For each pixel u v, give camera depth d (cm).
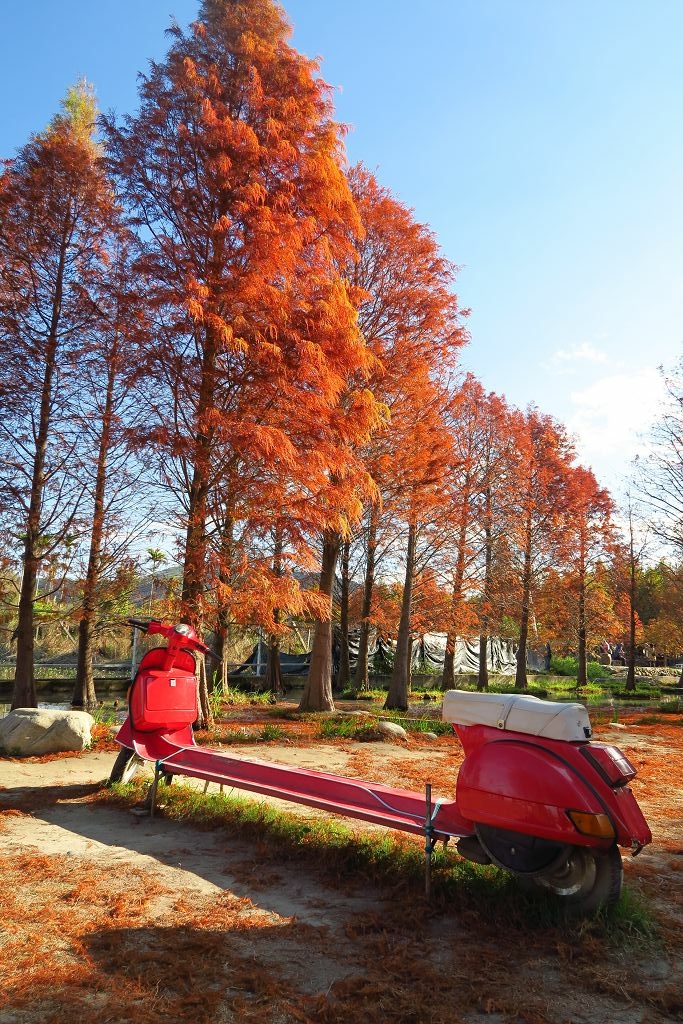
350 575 2781
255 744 1083
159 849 486
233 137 1202
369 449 1744
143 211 1267
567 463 2948
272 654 2553
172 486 1197
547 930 351
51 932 334
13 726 889
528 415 3003
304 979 298
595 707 2452
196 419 1153
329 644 1891
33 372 1334
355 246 1786
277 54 1330
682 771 922
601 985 297
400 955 323
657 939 346
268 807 575
